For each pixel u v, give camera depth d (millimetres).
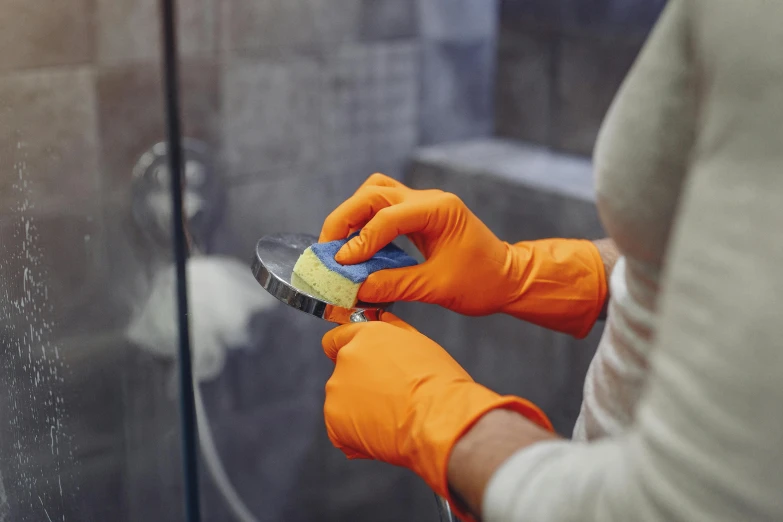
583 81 1505
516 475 384
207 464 1516
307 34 1419
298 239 686
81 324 382
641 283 460
